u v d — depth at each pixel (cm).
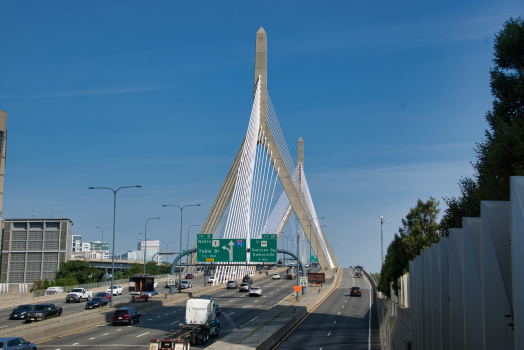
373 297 7756
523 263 1145
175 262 6944
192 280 11069
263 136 9994
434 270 2319
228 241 6178
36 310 4316
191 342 3161
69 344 3134
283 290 8325
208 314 3409
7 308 5562
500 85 1905
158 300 5866
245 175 8481
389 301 4769
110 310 4834
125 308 4206
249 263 6138
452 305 1838
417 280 3023
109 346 3059
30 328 3569
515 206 1164
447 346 2003
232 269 9481
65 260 11131
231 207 8038
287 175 10225
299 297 6875
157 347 2752
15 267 11044
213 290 8219
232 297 7044
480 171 1862
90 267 11525
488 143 1858
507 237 1378
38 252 11094
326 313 5569
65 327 3666
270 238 6194
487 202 1402
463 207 1959
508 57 1891
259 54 10056
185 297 6800
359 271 12600
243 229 8044
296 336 3872
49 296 6625
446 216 2097
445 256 2058
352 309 6050
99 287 8412
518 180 1175
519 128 1625
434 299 2303
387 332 3403
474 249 1611
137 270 13538
